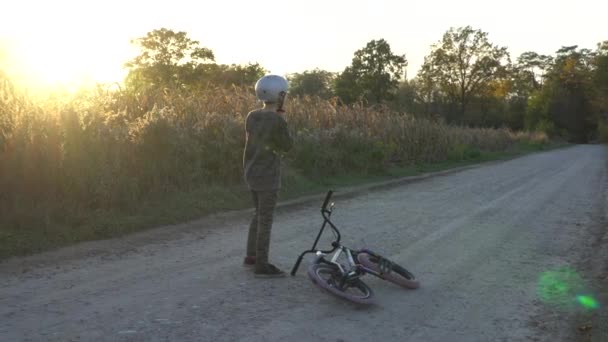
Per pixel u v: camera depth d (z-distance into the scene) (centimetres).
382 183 1516
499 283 576
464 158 2738
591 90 9125
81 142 826
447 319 467
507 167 2334
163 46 6034
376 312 477
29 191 765
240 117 1272
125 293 504
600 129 8694
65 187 798
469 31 8300
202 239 754
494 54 8338
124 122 999
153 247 697
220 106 1394
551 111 9600
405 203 1155
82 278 551
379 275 533
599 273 614
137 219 814
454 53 8400
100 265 603
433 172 1980
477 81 8338
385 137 2039
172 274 573
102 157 851
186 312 458
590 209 1097
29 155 762
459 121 8475
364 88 7894
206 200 990
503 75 8338
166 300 488
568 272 622
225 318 447
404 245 748
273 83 564
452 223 921
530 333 440
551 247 752
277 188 569
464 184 1571
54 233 707
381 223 912
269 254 677
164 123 992
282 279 564
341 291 490
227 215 933
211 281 551
